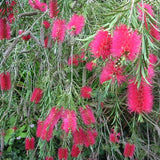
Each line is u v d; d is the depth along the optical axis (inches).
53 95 41.9
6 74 37.4
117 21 21.5
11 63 51.8
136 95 21.3
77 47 44.3
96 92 44.7
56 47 48.7
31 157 48.9
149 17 22.0
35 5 41.8
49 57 50.9
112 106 47.8
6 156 57.3
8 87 37.3
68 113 28.9
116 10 22.6
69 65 45.2
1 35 36.3
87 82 47.8
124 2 24.5
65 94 33.6
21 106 55.1
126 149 38.1
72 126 27.6
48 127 29.8
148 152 48.0
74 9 42.4
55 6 34.2
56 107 31.4
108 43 19.2
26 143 42.6
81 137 32.9
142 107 21.0
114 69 21.2
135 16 21.5
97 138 49.1
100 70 40.7
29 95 53.7
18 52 50.8
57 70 44.3
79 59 45.1
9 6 40.9
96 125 48.4
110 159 53.3
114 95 45.5
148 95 21.4
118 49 17.6
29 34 41.9
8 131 57.3
